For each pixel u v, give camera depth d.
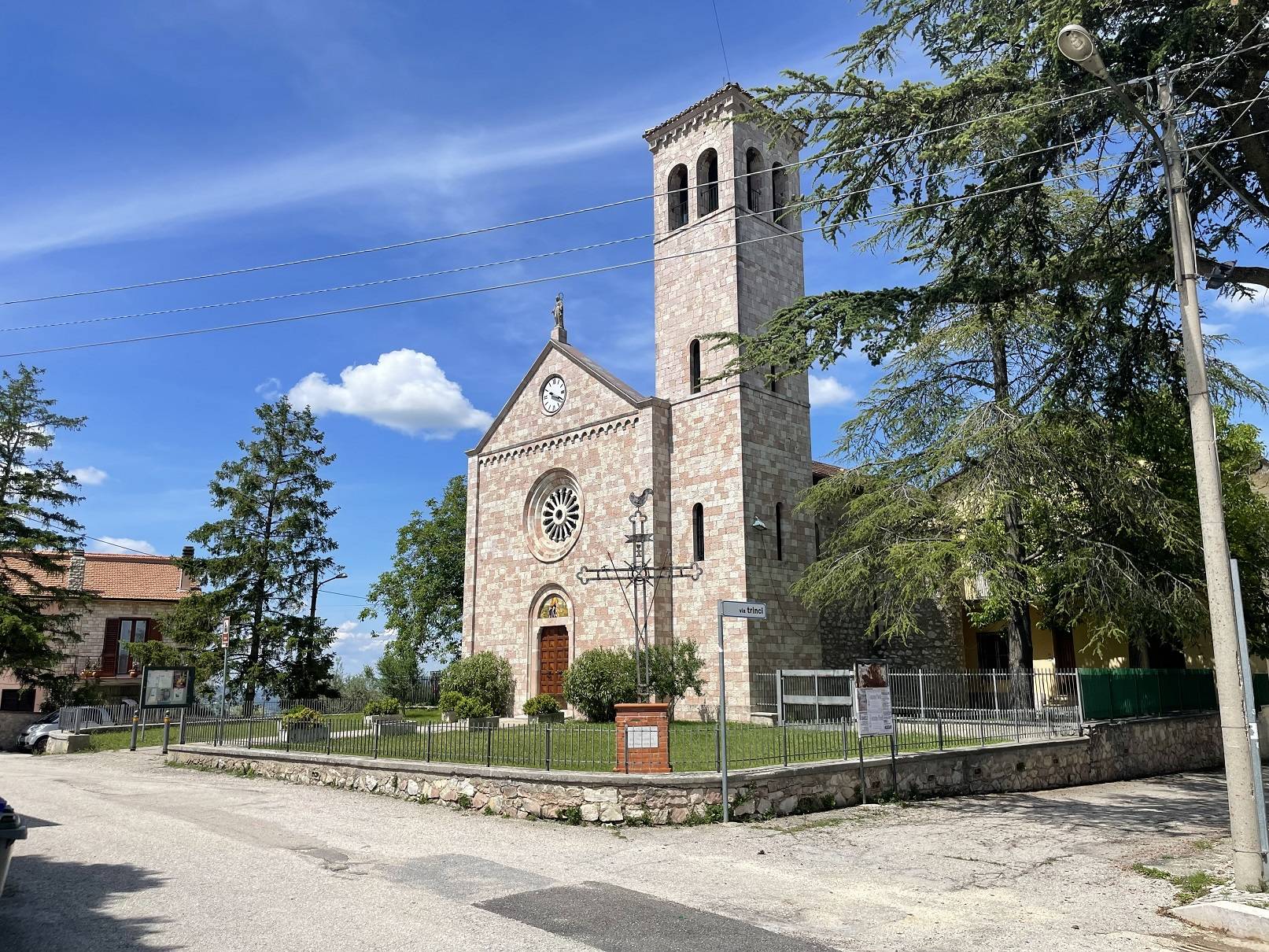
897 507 23.94
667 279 33.72
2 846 7.78
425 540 48.19
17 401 41.25
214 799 16.69
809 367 16.91
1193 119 14.59
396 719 25.62
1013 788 19.11
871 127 15.36
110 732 35.03
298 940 7.91
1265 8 12.88
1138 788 20.22
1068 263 15.92
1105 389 18.53
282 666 40.44
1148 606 21.61
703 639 29.45
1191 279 11.19
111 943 7.76
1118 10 13.55
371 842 12.54
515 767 15.50
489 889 9.90
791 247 34.12
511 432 37.09
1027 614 25.80
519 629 34.84
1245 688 10.20
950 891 10.20
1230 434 28.56
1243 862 9.87
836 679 21.91
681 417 31.78
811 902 9.61
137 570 54.03
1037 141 14.57
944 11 15.38
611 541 32.12
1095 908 9.57
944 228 16.56
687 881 10.48
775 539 30.27
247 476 41.12
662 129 35.16
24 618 38.06
